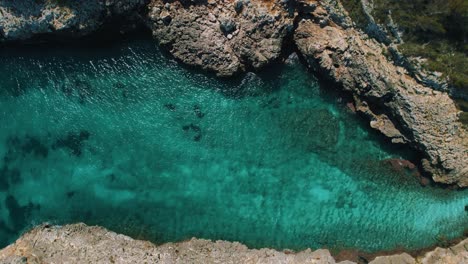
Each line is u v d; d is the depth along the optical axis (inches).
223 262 1221.7
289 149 1318.9
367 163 1306.6
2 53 1338.6
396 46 1201.4
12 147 1336.1
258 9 1216.2
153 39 1325.0
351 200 1299.2
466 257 1226.0
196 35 1274.6
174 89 1334.9
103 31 1307.8
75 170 1318.9
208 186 1307.8
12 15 1259.8
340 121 1310.3
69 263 1192.2
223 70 1294.3
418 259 1252.5
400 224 1284.4
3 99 1346.0
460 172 1246.9
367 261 1261.1
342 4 1212.5
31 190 1314.0
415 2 1139.3
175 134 1328.7
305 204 1298.0
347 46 1227.9
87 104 1337.4
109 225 1280.8
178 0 1258.0
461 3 1091.9
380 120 1278.3
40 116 1339.8
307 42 1263.5
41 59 1338.6
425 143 1233.4
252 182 1309.1
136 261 1208.8
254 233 1279.5
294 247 1270.9
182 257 1224.8
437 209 1282.0
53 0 1238.9
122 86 1337.4
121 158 1323.8
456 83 1178.0
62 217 1291.8
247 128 1326.3
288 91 1320.1
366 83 1233.4
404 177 1296.8
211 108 1331.2
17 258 1172.5
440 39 1170.0
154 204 1296.8
